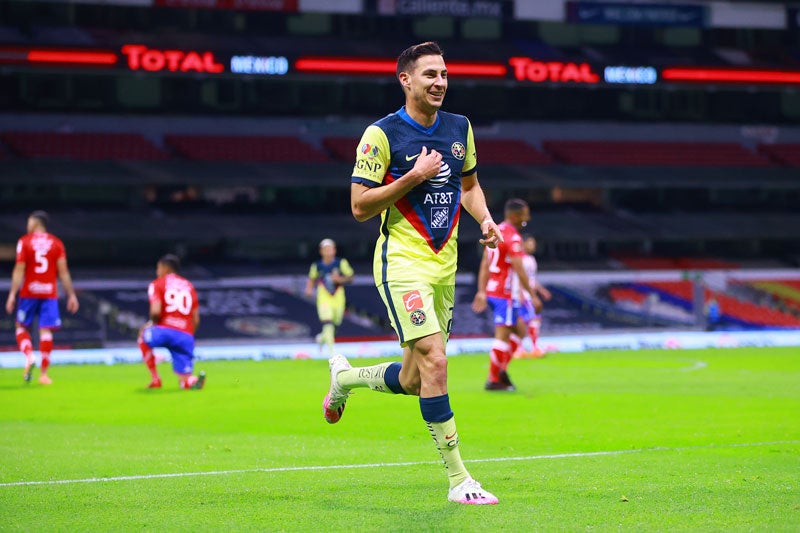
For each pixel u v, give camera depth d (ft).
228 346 203.62
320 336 155.84
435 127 44.27
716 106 357.61
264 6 273.33
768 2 312.09
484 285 101.24
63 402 94.12
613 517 39.06
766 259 327.06
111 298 217.97
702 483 46.52
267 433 69.97
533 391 100.37
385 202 41.60
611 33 351.67
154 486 47.19
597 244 324.19
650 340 189.78
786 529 36.76
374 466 53.31
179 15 313.94
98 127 305.53
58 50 252.62
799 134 362.74
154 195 304.71
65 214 283.18
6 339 202.18
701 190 347.15
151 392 104.53
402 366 44.73
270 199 314.55
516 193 331.98
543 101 347.36
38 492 45.73
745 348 181.98
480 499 41.88
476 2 291.99
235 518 39.83
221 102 320.29
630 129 351.87
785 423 72.28
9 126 296.30
